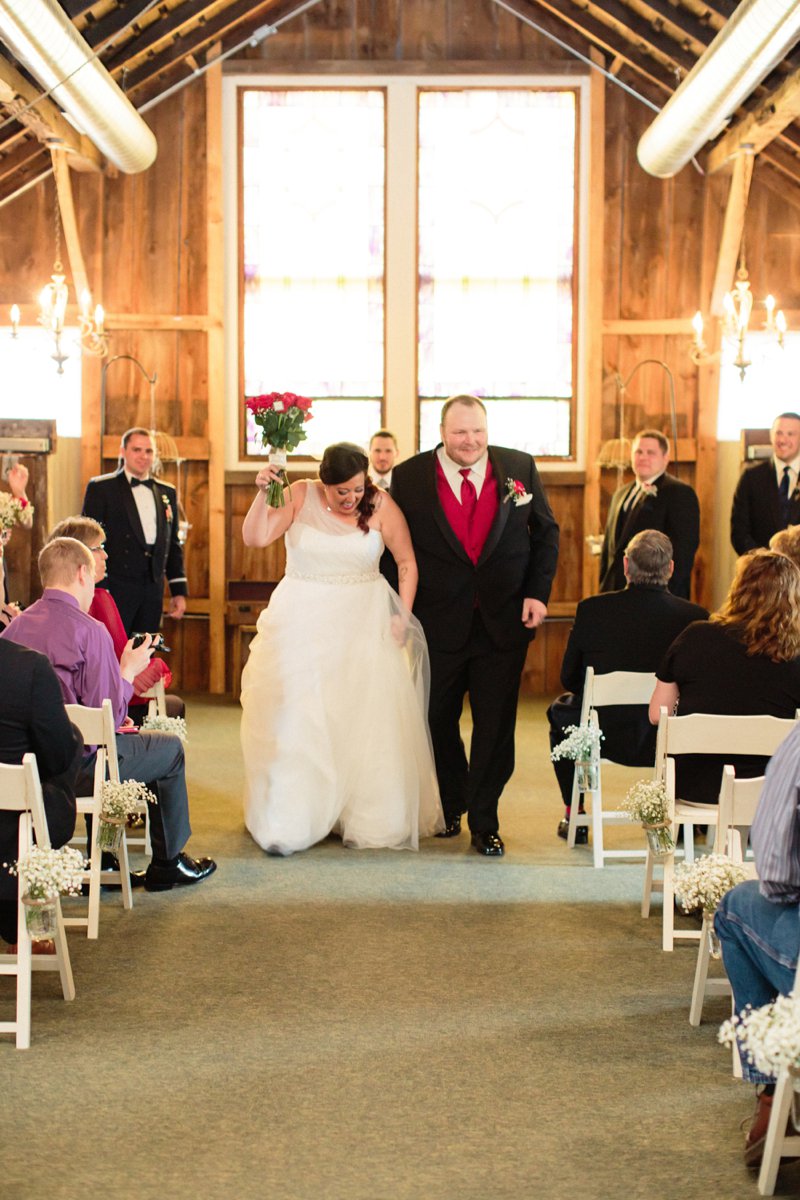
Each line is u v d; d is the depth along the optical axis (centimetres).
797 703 408
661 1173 257
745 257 909
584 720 482
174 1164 260
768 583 408
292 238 934
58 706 339
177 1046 319
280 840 499
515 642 513
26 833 320
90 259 923
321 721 507
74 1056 312
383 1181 253
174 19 818
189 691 944
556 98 923
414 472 521
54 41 621
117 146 787
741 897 266
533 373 938
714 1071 306
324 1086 296
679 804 409
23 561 820
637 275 923
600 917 425
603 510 930
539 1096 292
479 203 930
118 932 406
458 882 466
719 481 920
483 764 511
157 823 450
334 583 514
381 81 920
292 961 381
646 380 928
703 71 686
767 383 916
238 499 941
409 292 931
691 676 412
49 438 816
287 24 923
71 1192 248
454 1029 330
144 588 741
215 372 927
